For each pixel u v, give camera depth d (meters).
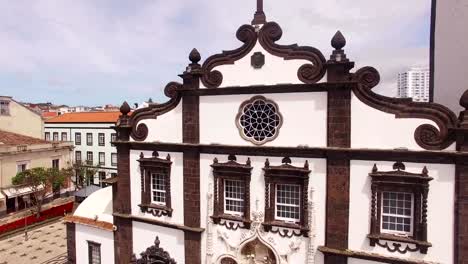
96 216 20.80
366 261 13.38
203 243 16.94
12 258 27.86
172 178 17.56
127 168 18.86
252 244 15.68
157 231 18.19
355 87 13.30
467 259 11.75
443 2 16.75
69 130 63.44
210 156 16.47
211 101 16.30
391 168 12.88
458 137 11.77
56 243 31.34
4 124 50.84
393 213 13.13
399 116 12.71
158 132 17.89
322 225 14.14
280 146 14.71
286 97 14.60
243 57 15.45
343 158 13.55
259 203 15.42
